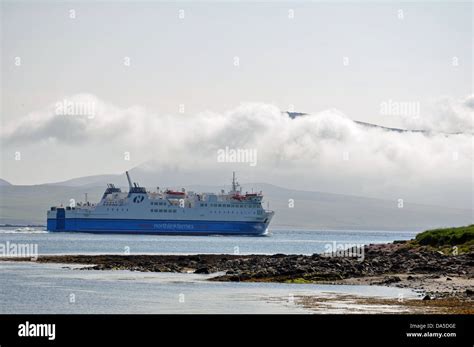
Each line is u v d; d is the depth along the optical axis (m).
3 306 74.44
